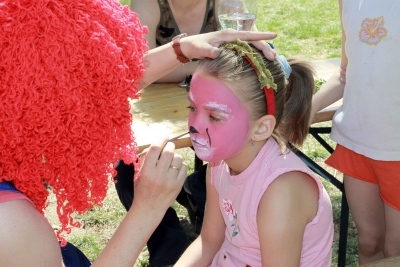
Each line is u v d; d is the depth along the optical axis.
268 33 1.56
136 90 1.25
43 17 1.06
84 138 1.16
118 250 1.38
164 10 2.92
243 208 1.68
